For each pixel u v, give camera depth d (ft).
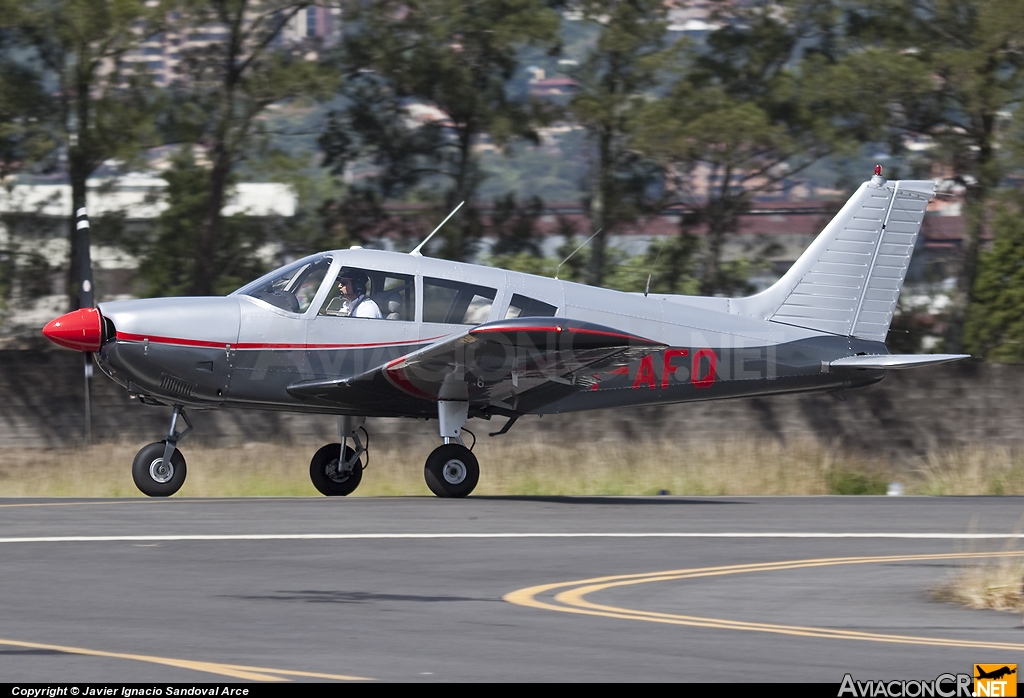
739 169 237.45
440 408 136.98
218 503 124.06
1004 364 223.92
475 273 137.90
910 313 258.98
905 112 245.24
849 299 155.53
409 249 236.63
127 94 219.00
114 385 209.36
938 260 258.57
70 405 208.85
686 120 231.30
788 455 180.65
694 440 217.36
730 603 73.67
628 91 241.96
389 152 237.45
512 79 238.27
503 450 189.57
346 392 133.49
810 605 73.20
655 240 248.52
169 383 131.23
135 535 98.43
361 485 159.94
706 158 234.38
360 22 227.61
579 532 105.29
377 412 140.26
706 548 96.99
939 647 62.08
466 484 136.98
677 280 248.93
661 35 241.55
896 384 222.48
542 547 95.76
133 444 204.95
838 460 180.75
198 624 65.57
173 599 72.38
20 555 87.97
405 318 134.72
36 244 227.20
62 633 63.10
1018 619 69.36
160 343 129.29
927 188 157.99
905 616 70.13
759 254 250.78
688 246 247.91
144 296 233.55
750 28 251.39
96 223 225.35
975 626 67.41
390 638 62.80
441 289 136.15
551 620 67.72
